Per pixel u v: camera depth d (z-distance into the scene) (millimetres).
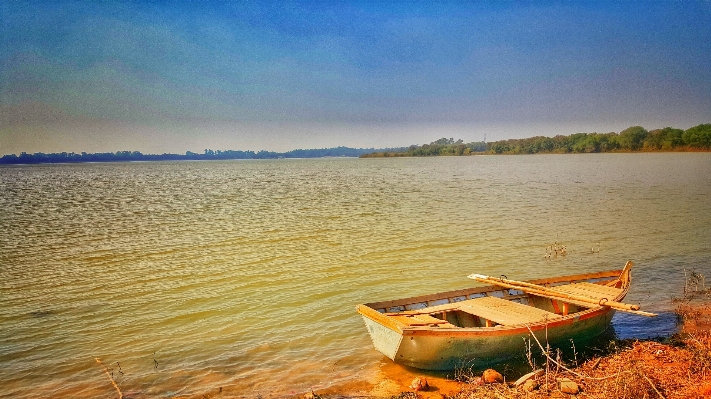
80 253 25078
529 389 9969
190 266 22078
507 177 85312
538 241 27219
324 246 26219
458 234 29375
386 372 11641
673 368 10703
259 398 10438
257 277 20109
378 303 12734
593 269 21297
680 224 32531
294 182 85812
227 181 94000
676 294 17391
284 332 14281
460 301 13898
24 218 38812
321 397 10406
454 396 10242
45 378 11547
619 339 13219
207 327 14742
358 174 113438
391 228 31781
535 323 11789
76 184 89000
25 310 16359
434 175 98312
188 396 10570
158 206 46969
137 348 13242
